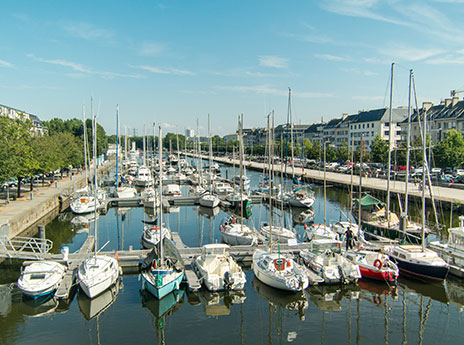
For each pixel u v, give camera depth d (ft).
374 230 113.29
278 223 143.64
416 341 60.29
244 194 179.42
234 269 80.79
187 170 315.37
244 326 64.85
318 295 77.87
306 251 92.58
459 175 227.81
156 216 149.69
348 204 183.01
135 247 109.09
